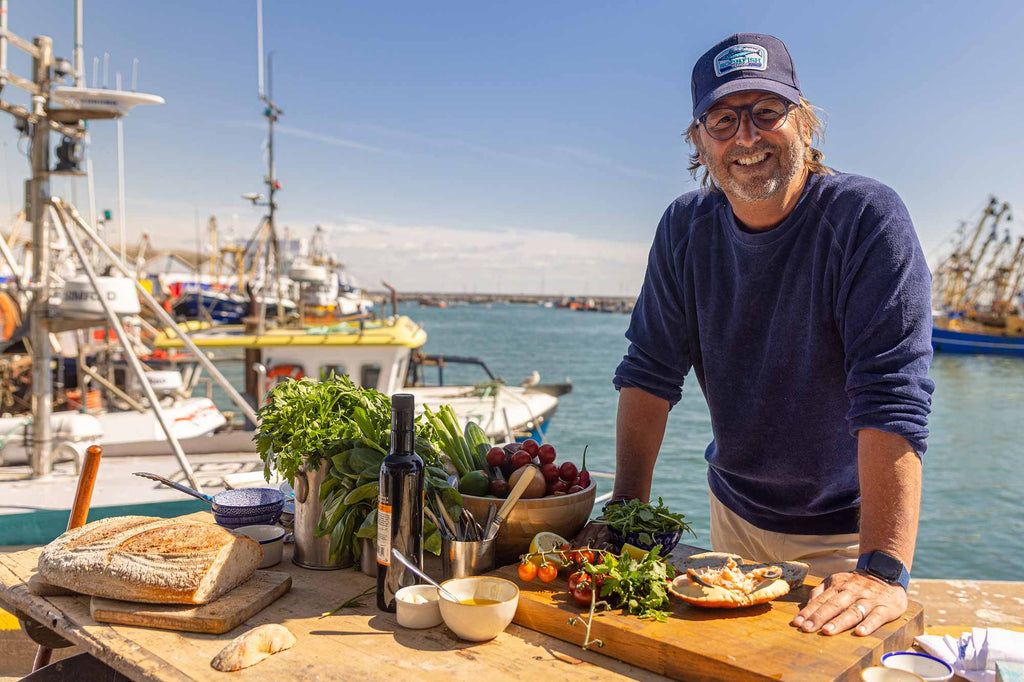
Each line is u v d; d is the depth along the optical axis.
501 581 1.55
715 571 1.58
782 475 2.18
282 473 1.86
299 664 1.35
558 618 1.48
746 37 1.88
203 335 9.47
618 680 1.32
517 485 1.75
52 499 5.16
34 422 5.69
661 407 2.30
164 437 7.88
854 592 1.50
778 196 1.93
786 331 2.04
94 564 1.59
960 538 11.17
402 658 1.38
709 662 1.29
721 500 2.41
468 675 1.32
